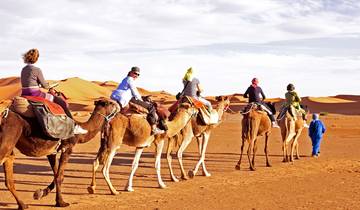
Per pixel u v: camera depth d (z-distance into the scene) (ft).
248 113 63.10
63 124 38.52
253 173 60.18
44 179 53.93
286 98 71.72
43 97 38.73
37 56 38.68
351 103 406.62
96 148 90.63
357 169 63.46
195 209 39.65
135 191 47.75
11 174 38.52
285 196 45.32
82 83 423.23
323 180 54.80
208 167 65.46
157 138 50.03
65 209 39.47
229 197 44.80
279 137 119.03
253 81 65.00
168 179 55.31
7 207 39.78
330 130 142.51
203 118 55.57
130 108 46.96
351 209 39.65
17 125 36.32
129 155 77.97
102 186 50.19
